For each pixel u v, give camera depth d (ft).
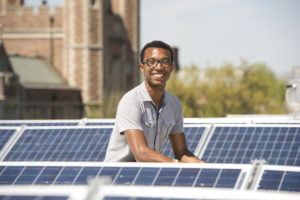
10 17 248.52
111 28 245.24
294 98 52.85
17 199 13.06
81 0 230.89
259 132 35.99
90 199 12.07
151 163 18.65
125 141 20.54
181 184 17.63
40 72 230.07
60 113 221.25
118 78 249.34
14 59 229.25
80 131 38.32
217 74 238.68
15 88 208.13
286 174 18.80
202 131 37.27
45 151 36.60
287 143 34.60
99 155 35.17
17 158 36.22
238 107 230.48
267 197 12.76
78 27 231.09
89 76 230.68
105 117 229.45
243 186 17.72
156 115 20.47
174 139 21.89
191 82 240.32
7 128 39.81
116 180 17.97
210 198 12.96
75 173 18.88
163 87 20.45
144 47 20.49
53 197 12.88
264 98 234.58
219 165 18.76
